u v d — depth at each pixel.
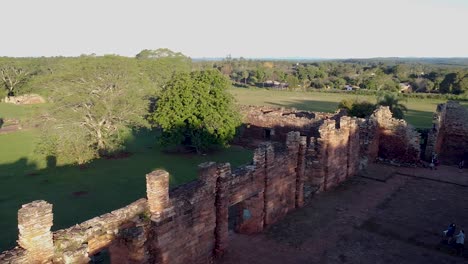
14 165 36.88
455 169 32.91
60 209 25.58
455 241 19.73
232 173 18.78
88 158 37.47
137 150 43.88
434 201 25.62
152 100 49.19
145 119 45.28
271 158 21.06
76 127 38.62
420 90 121.62
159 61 65.69
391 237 20.58
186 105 39.72
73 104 39.38
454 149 39.59
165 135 40.81
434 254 18.92
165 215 15.00
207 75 41.38
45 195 28.44
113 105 41.31
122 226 14.20
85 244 12.77
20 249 11.51
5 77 92.00
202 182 17.05
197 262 17.08
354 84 142.12
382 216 23.16
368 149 33.19
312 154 26.83
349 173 30.17
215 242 18.20
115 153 41.69
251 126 45.47
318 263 18.06
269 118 43.56
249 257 18.47
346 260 18.31
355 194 26.75
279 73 163.38
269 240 20.16
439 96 102.12
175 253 15.80
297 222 22.23
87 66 41.09
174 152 42.81
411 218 22.94
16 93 90.75
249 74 171.38
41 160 38.59
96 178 32.88
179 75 41.88
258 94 118.56
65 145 37.06
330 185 27.75
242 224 21.06
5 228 22.27
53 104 40.09
